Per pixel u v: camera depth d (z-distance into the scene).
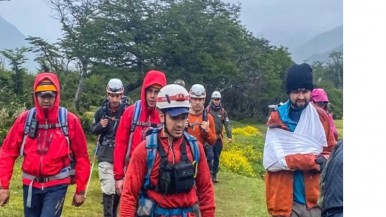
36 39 41.75
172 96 3.71
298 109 4.55
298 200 4.48
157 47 46.91
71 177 5.21
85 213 8.16
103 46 46.09
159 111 3.77
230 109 58.50
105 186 7.02
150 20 48.69
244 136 28.28
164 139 3.77
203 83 50.72
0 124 14.70
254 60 57.38
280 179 4.51
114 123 7.02
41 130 4.99
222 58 51.00
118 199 7.11
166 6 51.78
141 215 3.74
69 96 35.06
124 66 48.09
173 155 3.74
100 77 44.97
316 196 4.44
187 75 48.94
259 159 20.47
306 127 4.49
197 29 49.25
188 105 3.74
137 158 3.73
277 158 4.44
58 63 43.22
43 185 5.02
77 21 48.09
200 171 3.88
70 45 44.59
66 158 5.07
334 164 2.85
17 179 10.23
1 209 7.77
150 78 5.56
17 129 5.02
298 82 4.49
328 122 4.59
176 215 3.74
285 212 4.47
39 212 5.17
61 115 5.05
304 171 4.46
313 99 6.49
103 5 48.62
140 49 46.41
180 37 48.53
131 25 48.44
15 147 5.05
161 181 3.69
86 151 5.22
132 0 48.94
